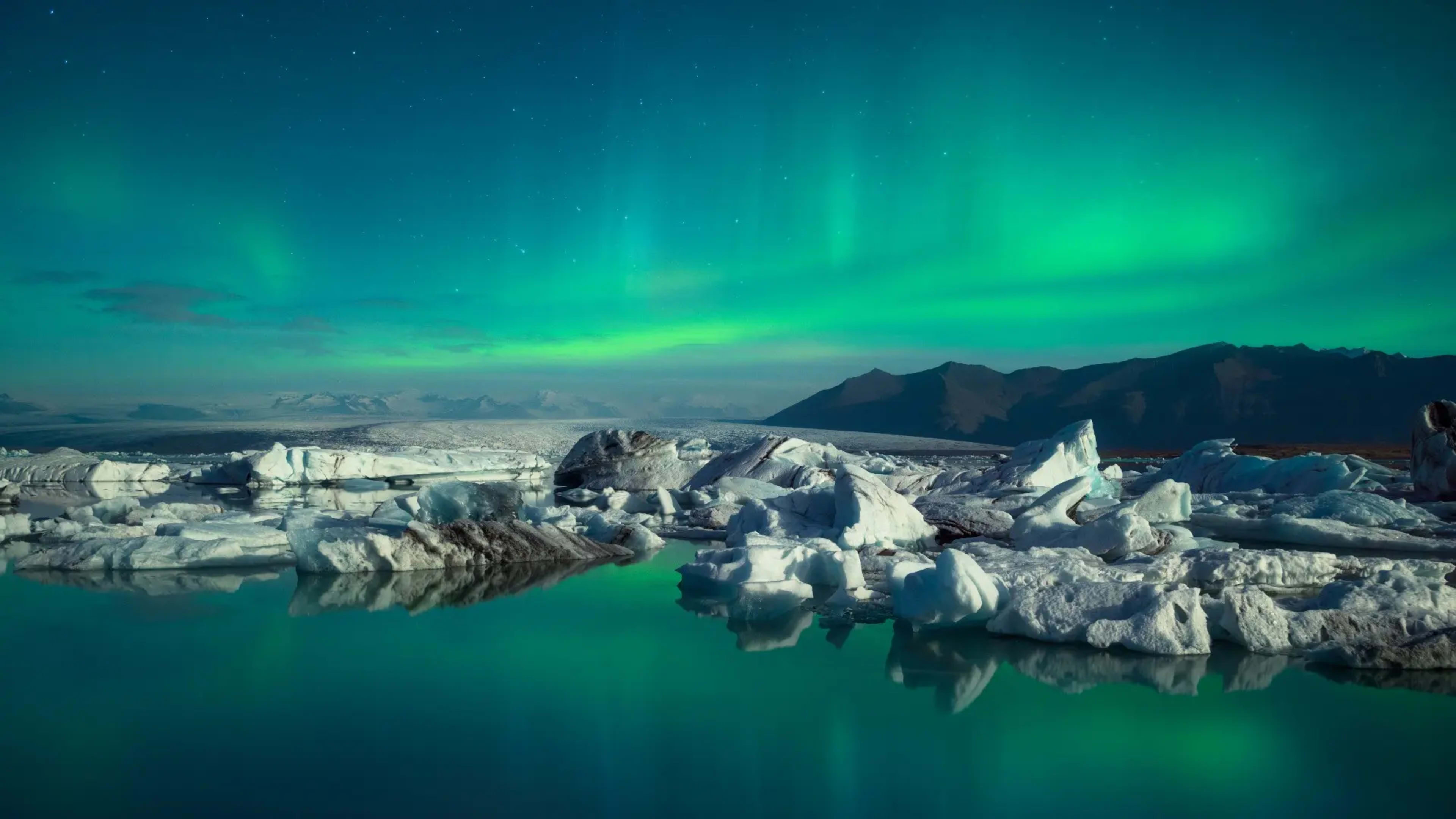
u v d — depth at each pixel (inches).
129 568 384.5
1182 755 173.9
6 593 330.6
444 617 293.0
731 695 210.7
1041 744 179.5
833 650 252.8
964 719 193.9
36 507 701.3
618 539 468.1
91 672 227.9
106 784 157.8
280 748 175.6
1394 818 146.3
